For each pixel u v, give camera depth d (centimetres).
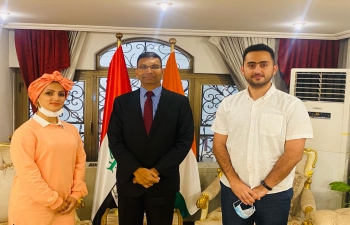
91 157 346
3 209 234
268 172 161
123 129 197
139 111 196
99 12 254
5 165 245
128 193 194
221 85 352
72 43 318
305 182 261
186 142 195
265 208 161
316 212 188
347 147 272
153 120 194
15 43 310
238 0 211
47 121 173
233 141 167
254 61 159
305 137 155
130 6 233
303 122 155
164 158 191
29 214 166
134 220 200
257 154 160
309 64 331
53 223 173
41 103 171
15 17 275
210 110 355
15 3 229
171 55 290
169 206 200
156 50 344
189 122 200
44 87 169
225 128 175
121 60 286
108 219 284
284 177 156
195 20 277
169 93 203
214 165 335
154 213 197
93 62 332
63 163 173
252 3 218
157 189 193
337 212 188
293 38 327
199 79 349
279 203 160
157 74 199
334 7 221
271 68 160
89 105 341
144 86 202
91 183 314
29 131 166
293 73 290
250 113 163
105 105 282
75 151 182
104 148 273
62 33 313
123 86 283
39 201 163
